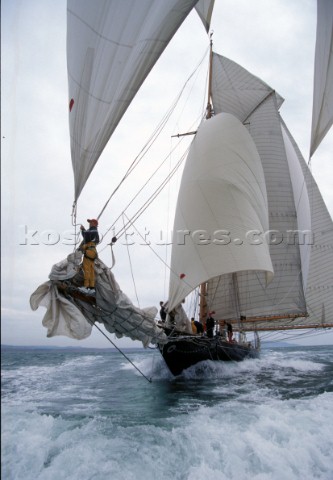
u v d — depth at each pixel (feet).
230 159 44.27
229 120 46.26
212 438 18.92
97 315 21.44
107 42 18.65
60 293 19.77
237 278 70.85
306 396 31.63
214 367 48.37
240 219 42.27
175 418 23.52
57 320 19.06
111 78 18.94
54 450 16.88
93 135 19.27
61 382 42.75
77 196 20.21
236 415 23.47
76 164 19.72
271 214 75.87
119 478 14.74
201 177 44.11
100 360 79.71
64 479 14.46
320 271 81.71
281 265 74.33
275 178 77.25
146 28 18.92
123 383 41.32
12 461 15.37
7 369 59.57
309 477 15.87
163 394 33.73
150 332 23.35
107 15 18.33
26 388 38.27
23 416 21.54
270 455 17.28
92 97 18.98
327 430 20.44
